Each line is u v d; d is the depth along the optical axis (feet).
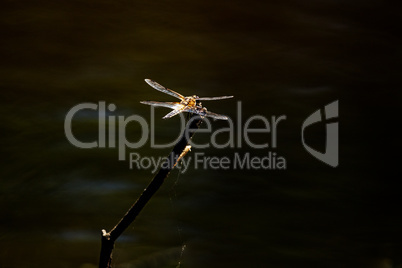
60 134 52.80
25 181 45.62
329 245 39.99
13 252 37.32
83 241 38.83
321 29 82.69
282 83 67.82
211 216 42.63
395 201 46.09
